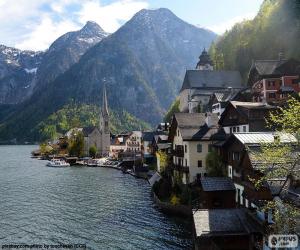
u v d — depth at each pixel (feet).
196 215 140.26
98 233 182.09
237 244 131.13
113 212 223.30
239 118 228.22
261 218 128.88
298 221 97.91
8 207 240.73
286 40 506.89
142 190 299.38
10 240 173.88
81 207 238.68
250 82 411.34
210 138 235.40
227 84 542.16
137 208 232.12
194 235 144.46
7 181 361.30
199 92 529.86
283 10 528.63
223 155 208.85
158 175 316.19
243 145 157.28
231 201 185.37
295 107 101.09
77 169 488.85
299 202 104.47
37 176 404.57
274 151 107.04
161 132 440.45
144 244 164.66
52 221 205.26
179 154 251.80
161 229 185.26
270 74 373.40
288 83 365.20
